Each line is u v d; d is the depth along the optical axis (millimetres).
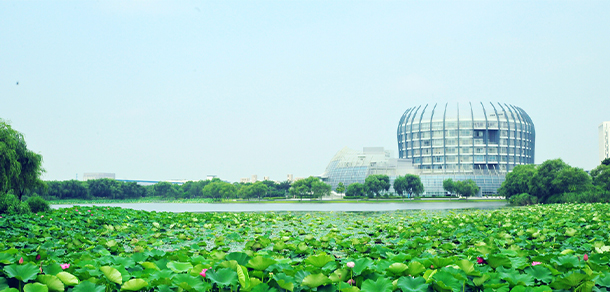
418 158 198000
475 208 81750
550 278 10750
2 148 40719
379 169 176625
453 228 29141
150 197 193625
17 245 21062
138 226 33094
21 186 47562
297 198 164500
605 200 73938
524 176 100125
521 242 20578
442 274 10242
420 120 198625
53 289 9570
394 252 17984
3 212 37562
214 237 27500
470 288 10977
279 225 36656
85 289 9695
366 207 92375
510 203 103375
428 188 161750
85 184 166250
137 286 9930
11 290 8961
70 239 22000
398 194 147000
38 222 32031
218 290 10766
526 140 196125
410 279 10219
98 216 38062
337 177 190375
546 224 28984
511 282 10375
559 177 84625
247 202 144875
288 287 9945
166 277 10703
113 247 19750
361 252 18500
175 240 25328
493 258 11711
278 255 16203
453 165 186875
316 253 18453
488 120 186875
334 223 39094
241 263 11516
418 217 48375
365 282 10008
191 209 92938
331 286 10203
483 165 186250
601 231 22641
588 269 10883
